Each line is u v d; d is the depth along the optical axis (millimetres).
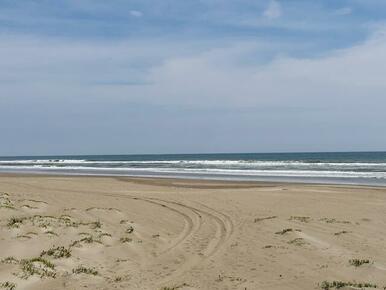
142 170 56500
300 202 22797
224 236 14805
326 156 124938
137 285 9867
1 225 14102
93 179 38094
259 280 10070
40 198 21562
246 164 68875
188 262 11781
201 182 35906
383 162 73938
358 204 22031
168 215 18891
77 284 9586
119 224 16172
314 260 11469
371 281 9883
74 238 13445
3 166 79625
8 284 8766
